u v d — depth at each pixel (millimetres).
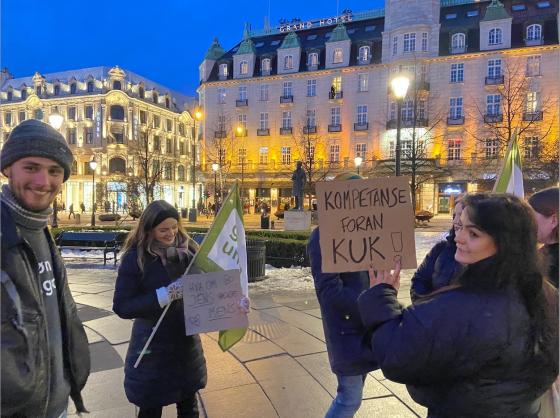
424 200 44031
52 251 1744
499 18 42312
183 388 2602
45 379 1505
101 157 60656
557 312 1426
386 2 46062
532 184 24188
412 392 1565
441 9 46594
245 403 3539
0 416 1374
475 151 42188
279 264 10352
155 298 2459
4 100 67438
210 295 2570
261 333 5320
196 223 29875
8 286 1376
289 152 51031
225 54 56406
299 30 54594
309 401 3572
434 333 1354
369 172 42562
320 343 4977
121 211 56562
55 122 14000
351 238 1949
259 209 51188
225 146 52438
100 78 64375
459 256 1477
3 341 1349
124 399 3598
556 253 2184
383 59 45969
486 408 1355
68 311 1771
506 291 1371
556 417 1817
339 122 48688
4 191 1553
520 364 1334
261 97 52188
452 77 43781
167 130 71938
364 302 1653
